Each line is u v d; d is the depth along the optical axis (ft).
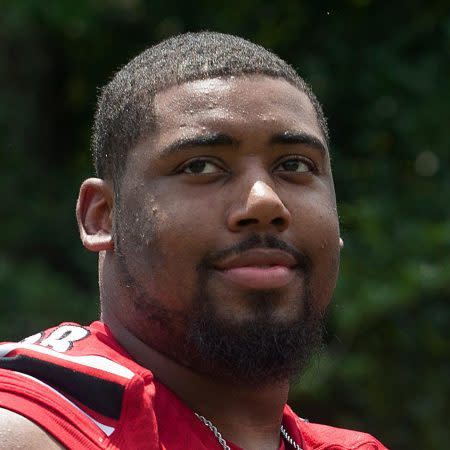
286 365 17.26
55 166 67.56
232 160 17.20
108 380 16.03
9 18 60.59
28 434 15.17
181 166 17.16
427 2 58.23
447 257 49.39
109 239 18.34
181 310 16.92
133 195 17.54
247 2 62.23
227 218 16.83
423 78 57.31
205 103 17.42
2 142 65.10
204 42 18.83
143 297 17.34
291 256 17.08
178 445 16.89
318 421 47.78
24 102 66.95
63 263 62.80
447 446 47.06
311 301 17.52
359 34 59.11
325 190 18.16
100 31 65.92
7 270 56.24
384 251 50.55
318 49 59.47
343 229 52.29
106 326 18.43
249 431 18.01
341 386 47.39
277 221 16.93
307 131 17.90
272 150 17.43
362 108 58.59
